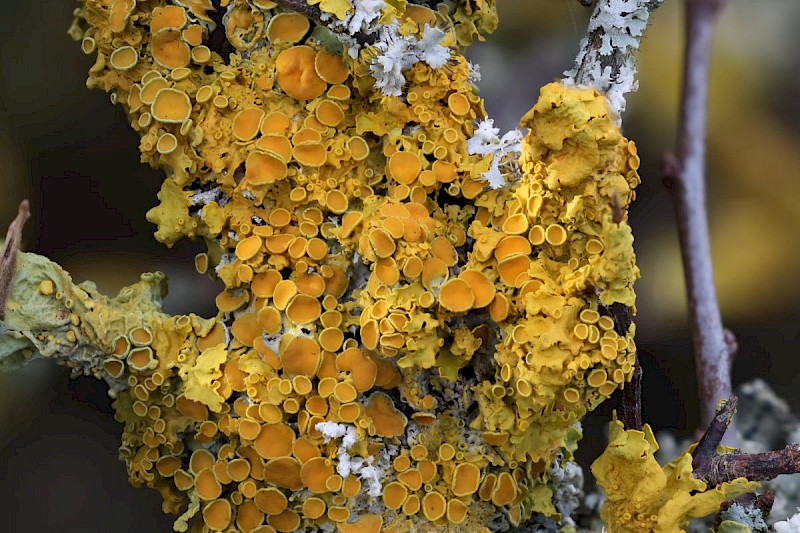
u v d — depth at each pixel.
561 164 0.25
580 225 0.25
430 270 0.25
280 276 0.26
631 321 0.25
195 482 0.26
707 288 0.29
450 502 0.26
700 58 0.29
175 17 0.26
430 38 0.25
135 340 0.26
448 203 0.26
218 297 0.26
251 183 0.25
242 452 0.26
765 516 0.26
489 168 0.26
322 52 0.26
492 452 0.26
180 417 0.26
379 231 0.25
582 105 0.25
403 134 0.26
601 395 0.25
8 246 0.25
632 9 0.25
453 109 0.26
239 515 0.26
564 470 0.27
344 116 0.26
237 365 0.26
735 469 0.25
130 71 0.26
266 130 0.26
